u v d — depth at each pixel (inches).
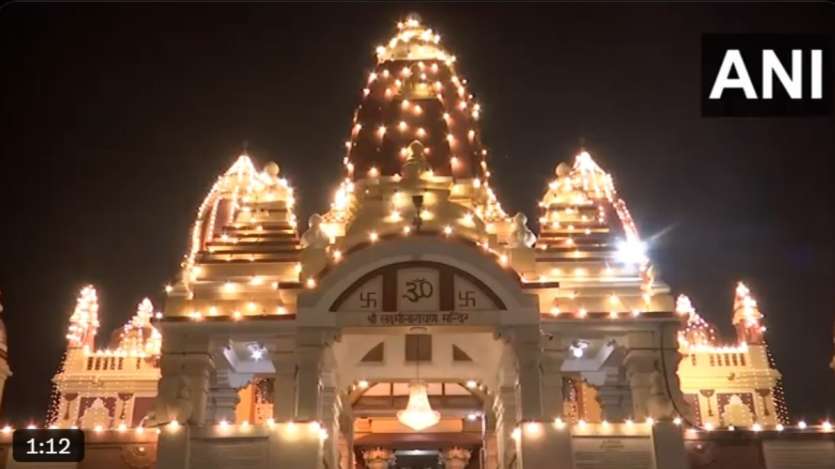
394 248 753.6
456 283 752.3
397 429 1037.2
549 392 733.3
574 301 768.9
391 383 987.3
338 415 855.1
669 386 740.7
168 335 751.1
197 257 819.4
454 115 1013.8
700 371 1190.3
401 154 941.2
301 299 745.0
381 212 812.0
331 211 964.0
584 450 719.7
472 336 879.1
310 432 713.0
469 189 944.3
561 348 748.6
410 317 740.0
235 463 712.4
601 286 788.0
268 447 714.2
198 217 1085.1
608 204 1089.4
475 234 798.5
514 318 740.0
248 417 967.0
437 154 949.8
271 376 841.5
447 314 740.7
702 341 1220.5
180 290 771.4
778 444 742.5
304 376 724.0
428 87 1008.2
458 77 1109.1
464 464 1021.2
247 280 797.9
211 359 759.7
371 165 948.6
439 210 805.9
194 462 712.4
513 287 747.4
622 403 834.2
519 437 715.4
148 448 745.6
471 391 960.9
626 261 806.5
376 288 750.5
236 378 840.3
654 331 756.6
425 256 753.6
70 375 1178.6
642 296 776.9
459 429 1035.9
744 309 1240.8
